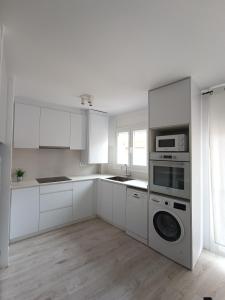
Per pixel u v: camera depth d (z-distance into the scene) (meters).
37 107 3.05
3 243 2.00
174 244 2.14
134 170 3.67
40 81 2.21
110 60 1.70
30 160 3.31
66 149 3.76
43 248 2.41
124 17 1.15
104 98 2.88
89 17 1.15
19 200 2.62
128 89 2.47
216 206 2.32
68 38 1.37
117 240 2.65
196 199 2.17
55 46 1.48
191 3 1.03
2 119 1.45
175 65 1.78
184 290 1.70
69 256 2.23
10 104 1.98
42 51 1.55
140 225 2.61
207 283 1.79
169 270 1.98
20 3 1.04
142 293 1.66
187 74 1.98
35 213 2.78
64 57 1.65
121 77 2.08
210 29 1.25
